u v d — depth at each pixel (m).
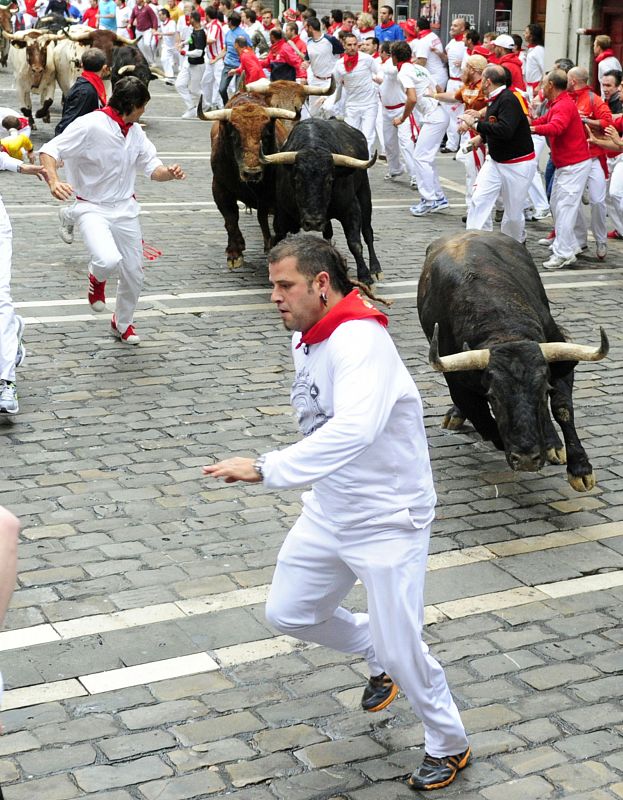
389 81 19.17
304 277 4.16
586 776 4.71
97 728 4.98
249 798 4.55
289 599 4.55
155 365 9.86
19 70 22.45
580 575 6.51
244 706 5.17
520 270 7.71
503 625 5.93
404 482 4.30
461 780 4.67
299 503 7.32
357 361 4.08
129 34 34.16
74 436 8.28
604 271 13.88
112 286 12.33
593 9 20.05
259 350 10.34
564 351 6.86
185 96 25.91
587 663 5.60
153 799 4.53
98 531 6.84
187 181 18.69
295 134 11.82
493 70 12.82
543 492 7.64
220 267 13.34
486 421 7.47
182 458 7.95
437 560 6.64
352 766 4.77
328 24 26.28
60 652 5.57
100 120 9.14
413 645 4.36
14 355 8.55
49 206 16.30
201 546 6.70
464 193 18.75
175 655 5.57
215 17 25.61
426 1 27.94
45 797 4.52
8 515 3.09
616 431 8.70
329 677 5.43
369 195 12.82
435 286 7.73
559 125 13.20
